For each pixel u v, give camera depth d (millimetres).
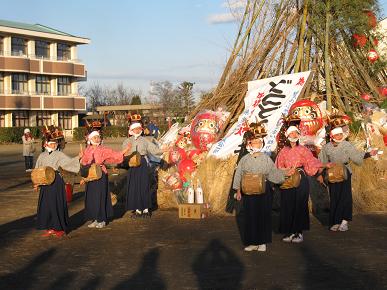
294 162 8328
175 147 12375
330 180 8922
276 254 7621
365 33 14453
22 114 56875
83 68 61781
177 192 11500
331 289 5957
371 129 12234
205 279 6406
